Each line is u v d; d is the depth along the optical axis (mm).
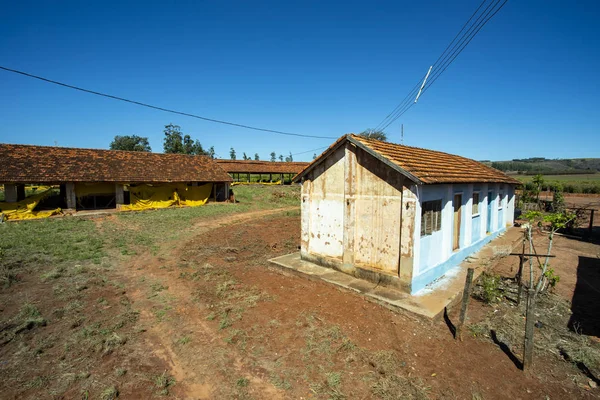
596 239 15766
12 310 7473
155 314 7301
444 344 5949
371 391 4727
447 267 9547
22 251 12273
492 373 5152
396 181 8016
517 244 14141
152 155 30156
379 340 6059
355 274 9016
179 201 27828
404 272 7836
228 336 6254
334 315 7035
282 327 6551
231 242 14953
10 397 4652
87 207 24656
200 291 8625
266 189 43250
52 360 5539
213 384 4941
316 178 10148
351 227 9070
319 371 5184
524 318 7051
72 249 12930
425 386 4816
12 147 23375
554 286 8617
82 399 4613
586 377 5078
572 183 50062
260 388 4824
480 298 8039
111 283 9297
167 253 13016
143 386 4887
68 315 7211
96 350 5793
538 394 4699
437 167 9352
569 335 6316
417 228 7703
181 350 5844
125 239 15344
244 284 9094
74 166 23766
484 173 12719
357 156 8852
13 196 20547
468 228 11008
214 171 31609
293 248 13703
